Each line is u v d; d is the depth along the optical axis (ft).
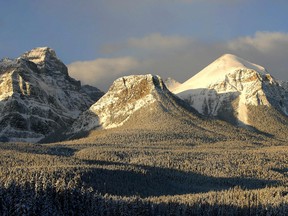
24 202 620.90
